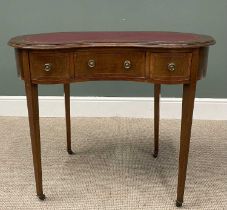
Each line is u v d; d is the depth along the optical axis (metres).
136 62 1.18
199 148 1.82
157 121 1.67
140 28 2.13
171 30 2.12
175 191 1.42
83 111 2.30
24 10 2.14
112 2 2.10
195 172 1.57
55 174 1.56
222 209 1.29
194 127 2.12
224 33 2.10
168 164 1.65
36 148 1.29
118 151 1.80
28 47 1.12
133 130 2.09
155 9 2.10
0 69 2.25
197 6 2.07
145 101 2.26
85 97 2.28
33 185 1.47
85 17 2.13
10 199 1.37
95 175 1.55
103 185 1.47
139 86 2.24
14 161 1.69
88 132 2.06
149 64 1.17
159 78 1.17
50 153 1.78
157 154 1.74
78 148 1.84
